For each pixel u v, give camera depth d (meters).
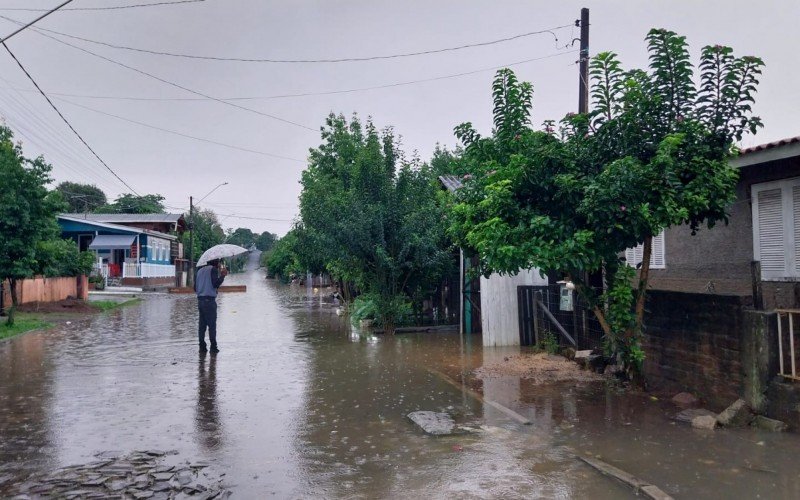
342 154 25.70
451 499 4.61
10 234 15.91
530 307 12.98
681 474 5.05
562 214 7.83
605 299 8.29
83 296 27.75
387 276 16.14
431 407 7.61
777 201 8.18
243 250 13.55
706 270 9.44
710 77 7.38
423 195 16.16
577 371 9.62
